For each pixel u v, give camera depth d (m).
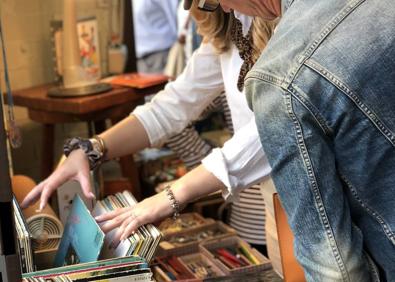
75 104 2.24
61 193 1.42
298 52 0.85
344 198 0.89
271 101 0.86
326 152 0.86
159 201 1.23
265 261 1.82
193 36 2.78
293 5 0.91
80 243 1.21
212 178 1.24
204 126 2.94
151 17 3.34
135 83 2.40
